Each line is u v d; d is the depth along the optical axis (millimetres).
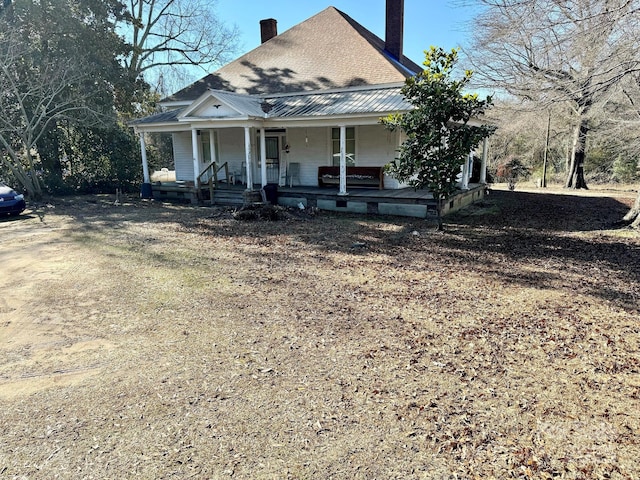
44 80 17344
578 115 20688
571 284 6707
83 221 12852
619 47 9320
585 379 3939
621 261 8023
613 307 5711
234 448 3104
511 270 7492
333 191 14555
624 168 24797
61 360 4422
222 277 7145
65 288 6648
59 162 20125
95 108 19516
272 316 5484
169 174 31109
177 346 4691
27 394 3822
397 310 5664
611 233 10625
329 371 4137
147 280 7008
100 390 3867
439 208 10742
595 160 25938
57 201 17500
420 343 4703
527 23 9750
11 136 18234
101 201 17562
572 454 2994
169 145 36094
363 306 5812
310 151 16500
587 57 9977
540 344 4648
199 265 7891
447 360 4320
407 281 6891
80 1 19391
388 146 14914
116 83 20781
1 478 2834
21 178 17281
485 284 6723
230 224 12109
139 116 26375
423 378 3992
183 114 15547
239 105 14312
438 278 7047
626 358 4316
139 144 22703
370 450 3066
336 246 9344
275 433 3260
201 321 5352
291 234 10648
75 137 20594
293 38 19453
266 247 9297
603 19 8438
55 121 18938
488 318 5375
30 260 8328
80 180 20500
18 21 17953
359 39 17484
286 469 2895
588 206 15703
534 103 13469
